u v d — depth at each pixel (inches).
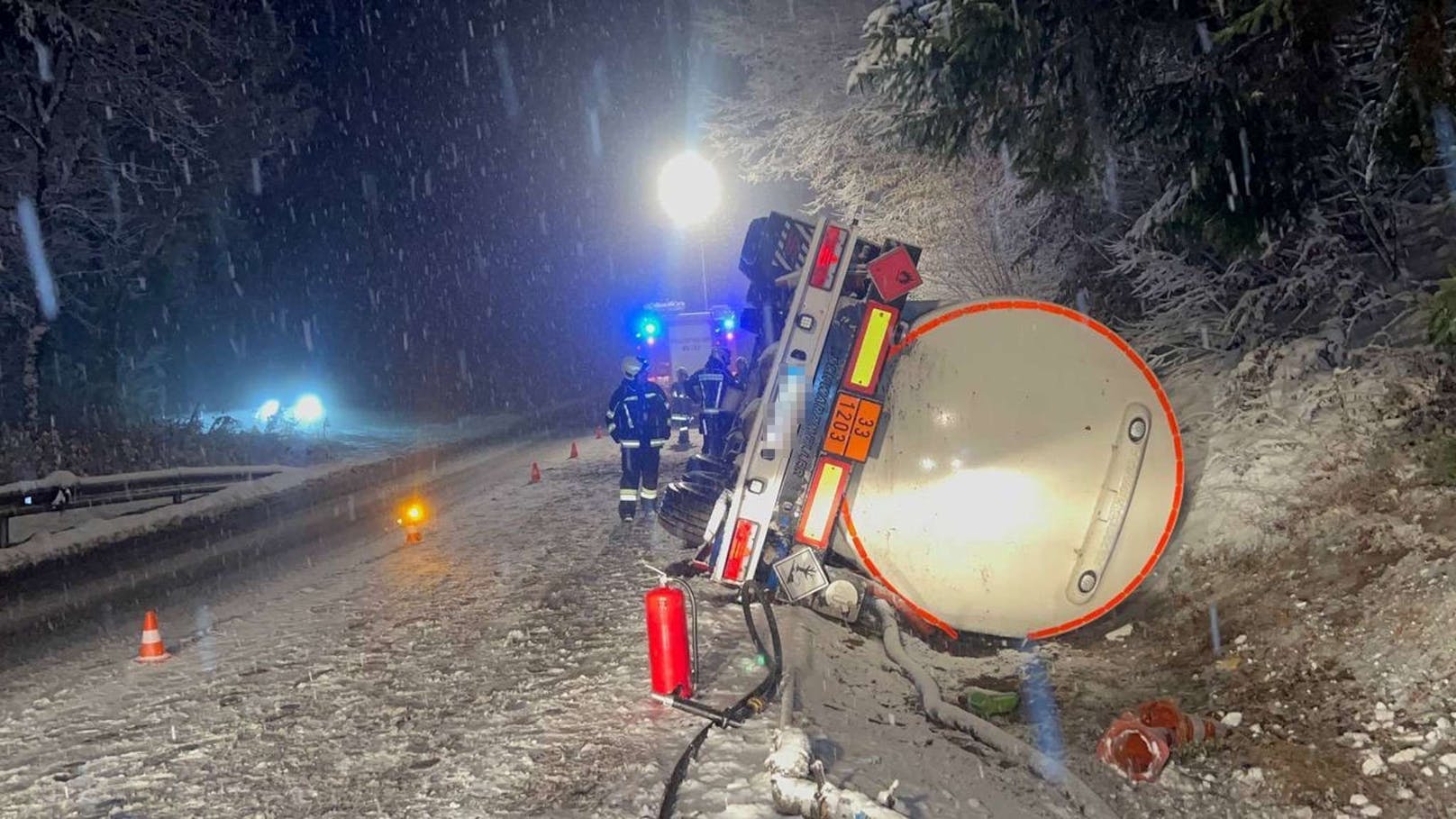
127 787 228.2
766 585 304.8
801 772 190.5
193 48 1056.8
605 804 199.3
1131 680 273.3
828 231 289.0
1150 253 451.8
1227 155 346.3
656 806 195.9
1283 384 373.1
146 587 485.4
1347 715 224.5
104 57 925.8
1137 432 286.8
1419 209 409.4
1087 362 287.0
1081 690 271.0
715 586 363.6
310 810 211.0
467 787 215.3
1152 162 436.8
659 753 220.8
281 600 422.3
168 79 1011.9
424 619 360.5
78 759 248.2
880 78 382.6
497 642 321.4
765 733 229.3
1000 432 288.2
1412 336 357.7
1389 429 315.6
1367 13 339.3
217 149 1123.3
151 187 1050.7
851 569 327.3
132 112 967.0
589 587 386.3
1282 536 301.0
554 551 466.6
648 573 398.9
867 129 703.7
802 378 289.3
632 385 530.9
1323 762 213.0
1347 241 416.5
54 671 339.6
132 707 288.0
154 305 1152.2
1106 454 287.9
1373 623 245.8
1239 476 336.8
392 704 272.2
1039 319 286.7
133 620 413.4
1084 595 291.4
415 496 753.0
